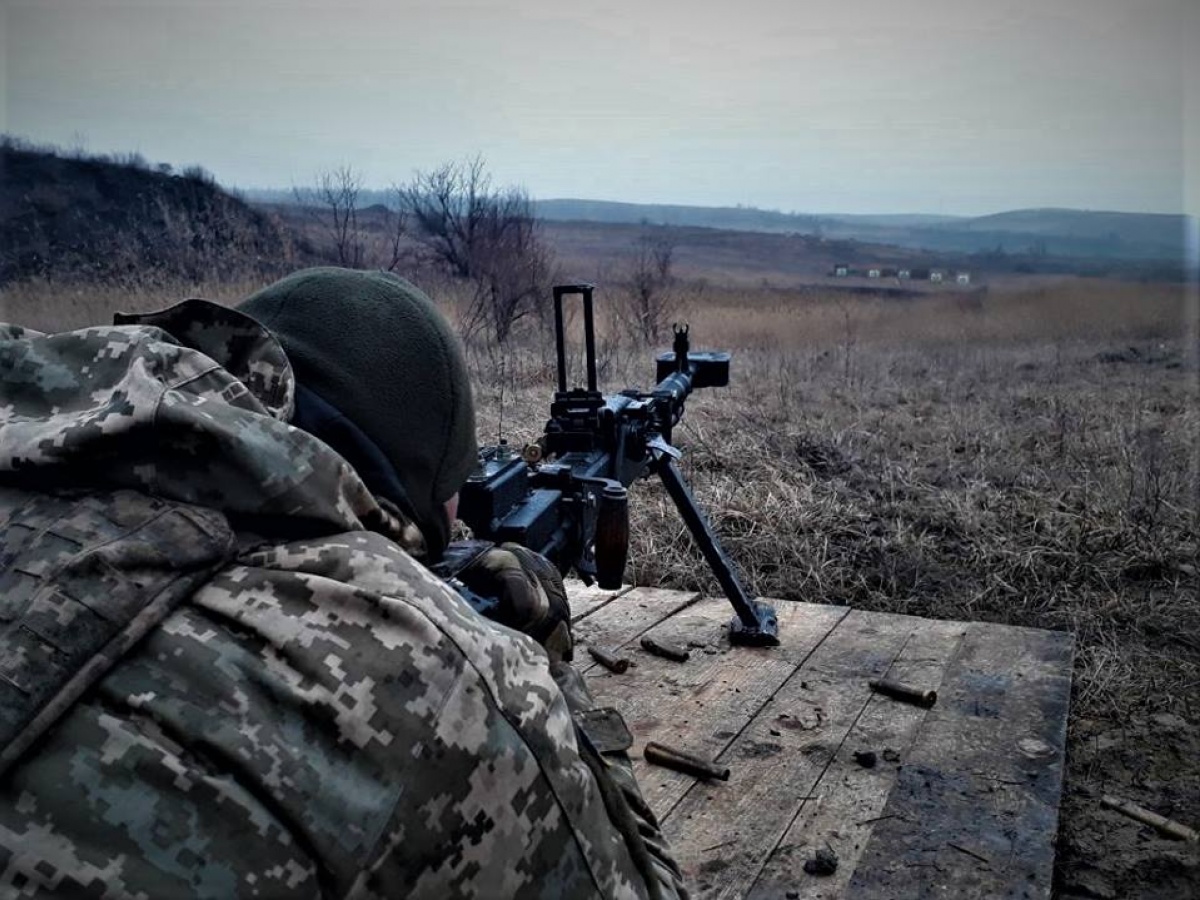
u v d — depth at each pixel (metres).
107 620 0.79
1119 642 3.71
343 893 0.78
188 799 0.75
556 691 0.95
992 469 5.67
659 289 13.35
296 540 0.90
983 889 2.12
